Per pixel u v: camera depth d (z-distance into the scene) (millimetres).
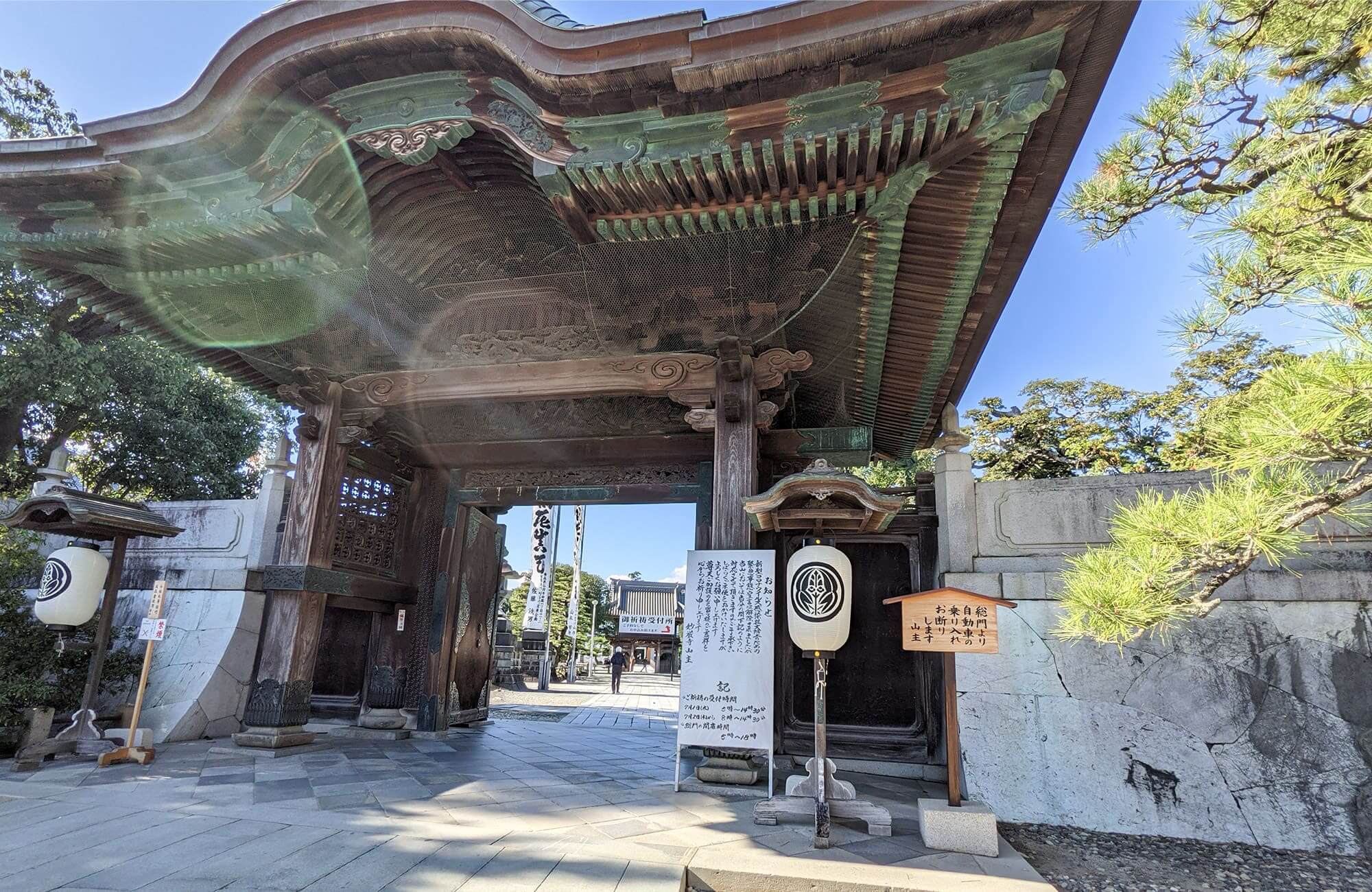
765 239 6352
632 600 49969
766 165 5324
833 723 8383
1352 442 3283
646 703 18312
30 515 7531
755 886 4238
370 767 7098
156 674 9656
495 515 12133
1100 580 4090
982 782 6398
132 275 7480
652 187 5781
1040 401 21109
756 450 7602
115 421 15414
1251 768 5898
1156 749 6156
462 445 10352
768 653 6516
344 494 9422
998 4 4391
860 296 6848
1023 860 4766
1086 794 6145
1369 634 5984
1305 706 5961
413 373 8836
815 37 4754
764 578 6715
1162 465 19094
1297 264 3779
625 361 8156
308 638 8391
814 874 4262
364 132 6254
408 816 5191
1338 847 5469
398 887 3795
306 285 7789
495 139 6285
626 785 6703
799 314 7199
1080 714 6441
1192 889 4711
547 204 6852
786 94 5098
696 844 4719
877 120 4965
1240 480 4109
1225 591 6461
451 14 5586
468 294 8211
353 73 6113
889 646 8500
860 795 6684
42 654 8383
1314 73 4738
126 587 10836
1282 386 3475
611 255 6883
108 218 7020
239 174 6582
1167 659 6414
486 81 5977
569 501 10258
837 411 9625
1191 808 5879
